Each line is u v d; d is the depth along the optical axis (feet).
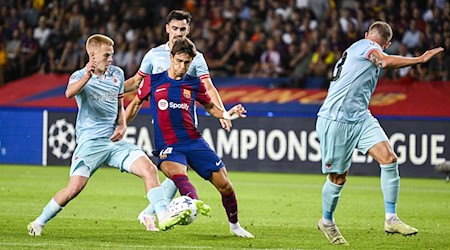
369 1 157.48
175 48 59.82
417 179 131.34
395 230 61.98
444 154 131.13
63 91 150.71
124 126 63.52
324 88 146.10
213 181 63.31
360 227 74.74
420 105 141.08
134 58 155.43
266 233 68.69
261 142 135.85
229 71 152.35
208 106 62.90
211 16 162.61
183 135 62.08
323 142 63.05
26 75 158.30
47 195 97.09
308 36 154.71
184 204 55.72
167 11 163.32
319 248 60.34
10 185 108.37
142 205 89.15
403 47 147.54
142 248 57.31
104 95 62.23
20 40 162.71
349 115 62.13
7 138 143.95
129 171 61.57
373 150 62.13
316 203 94.94
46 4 167.73
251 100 144.77
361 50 61.87
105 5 165.58
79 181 62.64
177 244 60.39
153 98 62.23
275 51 151.53
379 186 118.83
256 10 161.79
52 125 141.90
